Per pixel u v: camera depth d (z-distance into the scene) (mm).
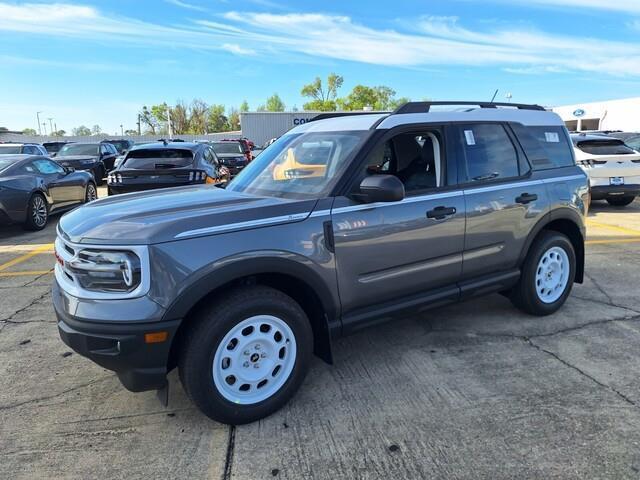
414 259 3424
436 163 3637
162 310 2527
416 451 2609
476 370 3486
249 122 41031
